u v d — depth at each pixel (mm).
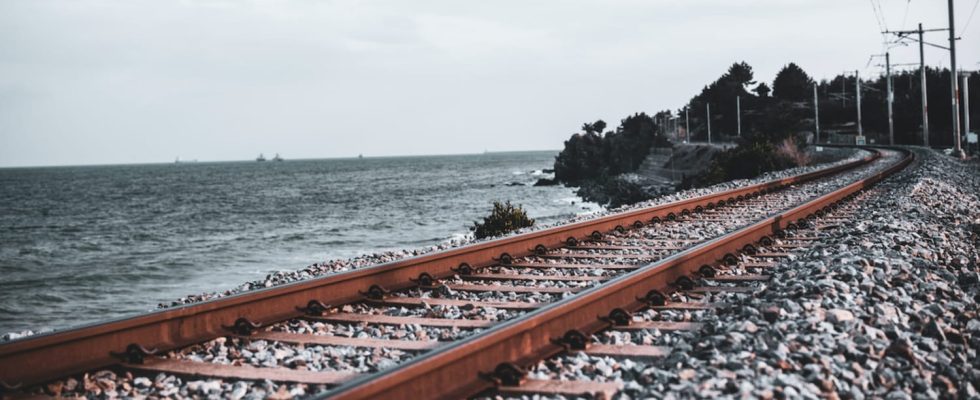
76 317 20609
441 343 6324
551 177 138625
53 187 153625
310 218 54875
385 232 41875
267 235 42438
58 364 5660
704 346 5570
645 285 7965
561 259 11359
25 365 5477
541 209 62031
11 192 130750
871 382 4949
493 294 8594
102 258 34469
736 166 45844
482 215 53312
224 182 155000
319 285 7879
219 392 5273
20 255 36969
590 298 6617
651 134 106312
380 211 59969
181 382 5535
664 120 158250
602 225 14180
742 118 121562
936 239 11461
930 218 14320
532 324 5723
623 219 15023
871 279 7723
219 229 48312
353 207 66312
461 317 7387
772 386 4598
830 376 4863
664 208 16875
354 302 8148
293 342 6488
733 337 5617
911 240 10773
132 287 25266
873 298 6918
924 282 7836
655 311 7312
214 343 6508
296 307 7605
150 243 40969
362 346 6320
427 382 4703
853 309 6402
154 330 6324
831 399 4574
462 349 4953
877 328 6090
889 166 35125
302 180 156500
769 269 9695
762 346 5438
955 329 6332
